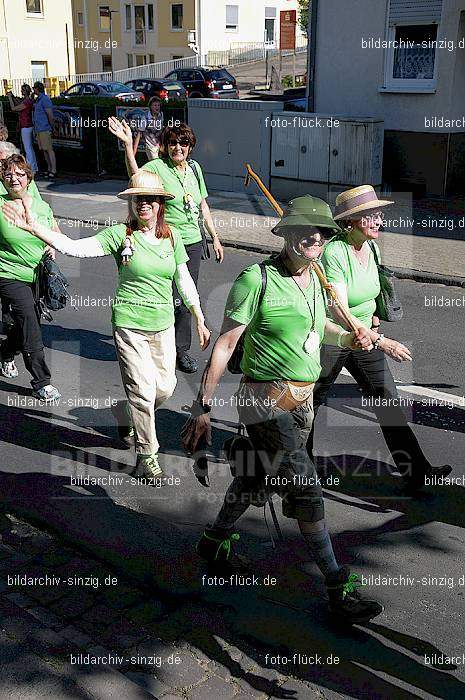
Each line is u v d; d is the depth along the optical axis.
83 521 4.34
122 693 2.99
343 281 4.12
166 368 4.80
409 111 14.62
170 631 3.44
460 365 6.75
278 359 3.34
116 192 16.47
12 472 4.91
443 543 4.14
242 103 15.00
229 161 15.59
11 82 36.09
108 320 8.38
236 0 46.34
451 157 14.47
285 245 3.29
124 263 4.51
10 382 6.46
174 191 6.27
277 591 3.74
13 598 3.62
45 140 18.52
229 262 10.69
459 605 3.64
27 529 4.27
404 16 14.20
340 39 15.22
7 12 37.72
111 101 18.16
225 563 3.80
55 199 15.75
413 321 8.06
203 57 45.28
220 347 3.34
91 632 3.41
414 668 3.23
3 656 3.19
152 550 4.07
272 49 47.72
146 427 4.67
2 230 5.60
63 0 39.38
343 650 3.34
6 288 5.80
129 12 47.12
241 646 3.36
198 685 3.12
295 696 3.07
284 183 14.96
